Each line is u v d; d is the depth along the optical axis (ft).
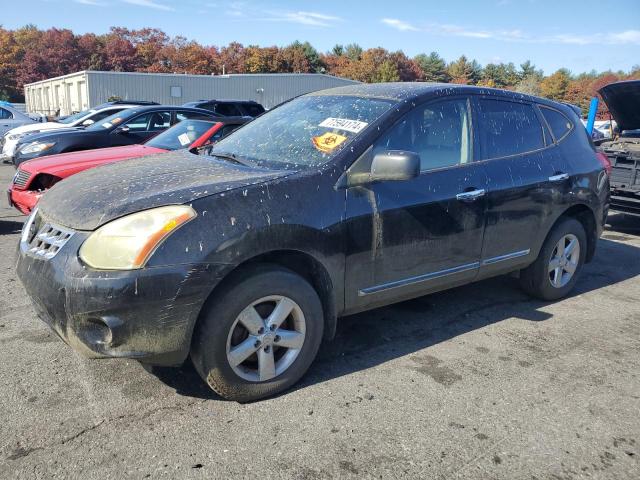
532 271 14.99
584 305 15.49
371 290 11.10
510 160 13.44
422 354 12.14
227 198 9.26
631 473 8.45
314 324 10.32
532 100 14.75
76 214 9.27
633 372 11.60
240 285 9.29
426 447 8.89
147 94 123.44
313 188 10.10
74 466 8.17
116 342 8.55
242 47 292.61
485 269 13.20
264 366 9.89
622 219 27.25
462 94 12.96
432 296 15.80
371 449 8.79
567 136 15.34
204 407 9.80
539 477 8.29
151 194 9.32
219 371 9.40
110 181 10.41
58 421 9.24
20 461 8.23
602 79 258.98
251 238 9.18
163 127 31.12
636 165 23.56
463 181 12.26
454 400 10.29
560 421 9.73
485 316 14.43
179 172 10.69
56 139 27.71
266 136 12.59
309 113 12.77
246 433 9.08
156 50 292.81
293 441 8.92
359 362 11.69
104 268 8.48
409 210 11.21
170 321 8.71
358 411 9.83
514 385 10.91
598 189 15.75
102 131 29.19
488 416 9.81
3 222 24.08
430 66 354.54
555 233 14.78
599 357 12.25
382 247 10.94
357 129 11.18
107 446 8.64
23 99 279.28
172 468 8.20
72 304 8.50
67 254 8.77
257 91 135.85
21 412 9.45
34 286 9.10
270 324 9.80
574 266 15.70
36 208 10.63
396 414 9.77
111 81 120.16
